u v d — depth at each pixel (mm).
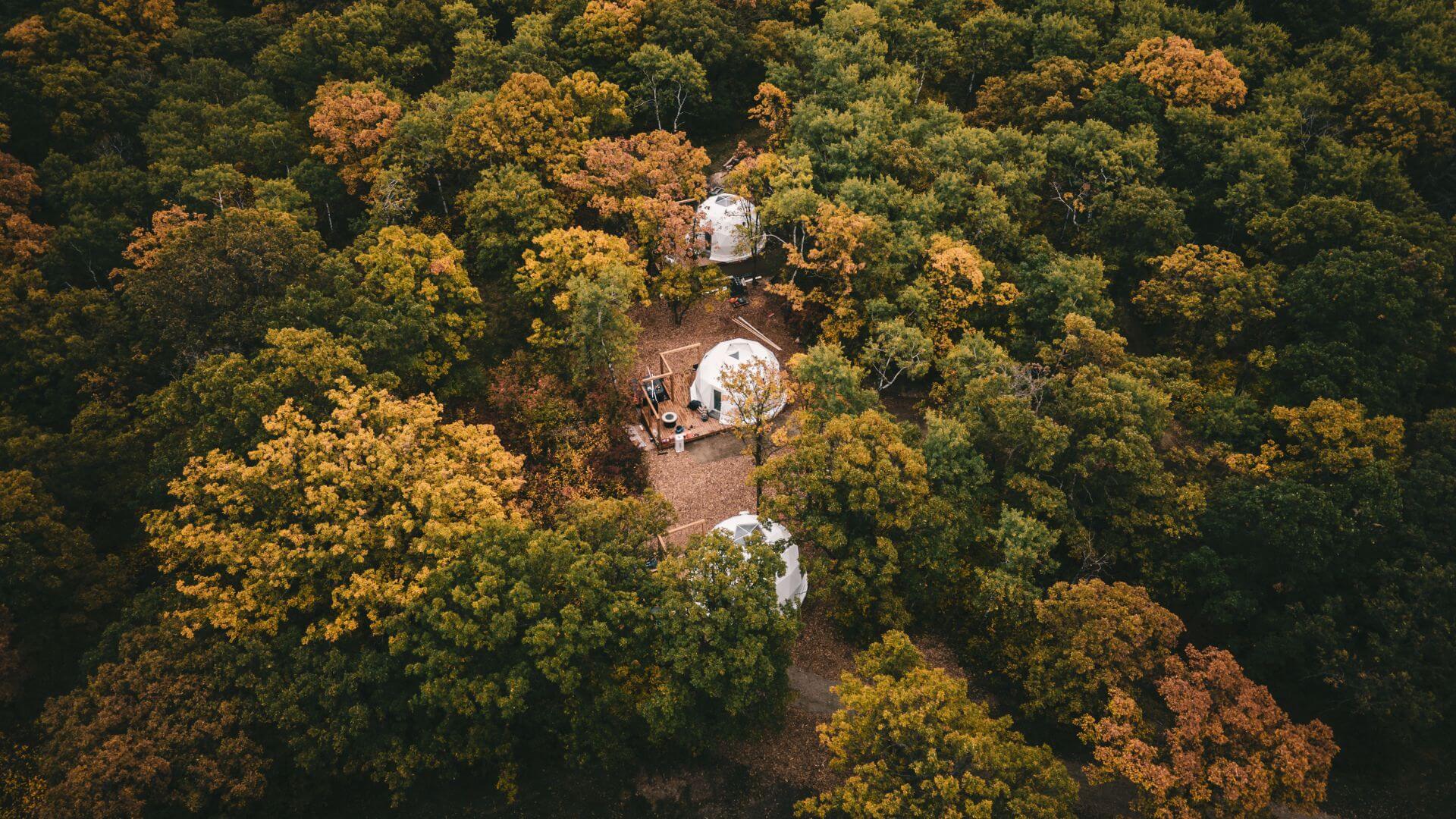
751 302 78562
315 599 46062
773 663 46000
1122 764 40906
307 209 78062
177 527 50031
